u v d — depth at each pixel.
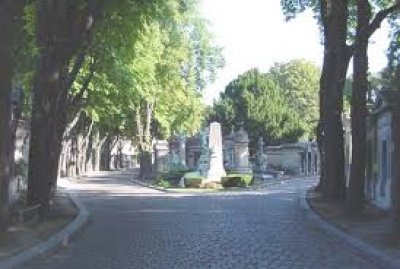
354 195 24.98
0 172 16.56
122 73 46.22
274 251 17.45
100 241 19.86
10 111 16.75
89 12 24.70
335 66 30.61
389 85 34.09
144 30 32.78
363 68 24.41
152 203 37.56
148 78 54.44
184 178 56.16
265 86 108.50
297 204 35.56
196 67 85.50
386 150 29.58
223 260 15.73
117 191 51.62
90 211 31.23
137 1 29.50
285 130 107.81
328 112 31.66
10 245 16.66
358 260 15.84
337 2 29.17
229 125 107.19
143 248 18.12
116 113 62.81
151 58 53.69
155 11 31.25
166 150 84.06
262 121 105.56
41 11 23.78
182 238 20.55
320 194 39.31
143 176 76.38
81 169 91.94
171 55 71.31
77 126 82.75
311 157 101.38
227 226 24.45
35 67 25.45
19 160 37.91
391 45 33.84
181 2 47.16
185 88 81.94
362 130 24.69
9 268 13.81
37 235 19.20
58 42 23.83
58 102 26.06
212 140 59.16
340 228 22.14
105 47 34.38
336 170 31.94
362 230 20.97
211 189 53.66
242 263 15.23
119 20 30.86
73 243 19.34
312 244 19.02
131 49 33.75
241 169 69.50
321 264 15.16
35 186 24.31
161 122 78.19
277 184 63.34
